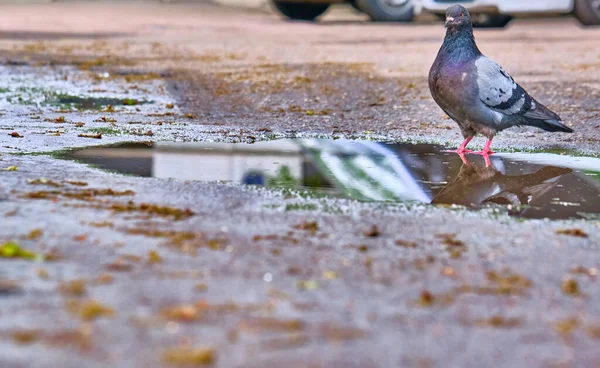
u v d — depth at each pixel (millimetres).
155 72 26328
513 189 12148
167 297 6941
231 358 5859
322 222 9773
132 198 10648
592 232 9789
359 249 8688
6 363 5676
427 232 9531
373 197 11336
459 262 8391
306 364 5824
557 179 12836
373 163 13812
